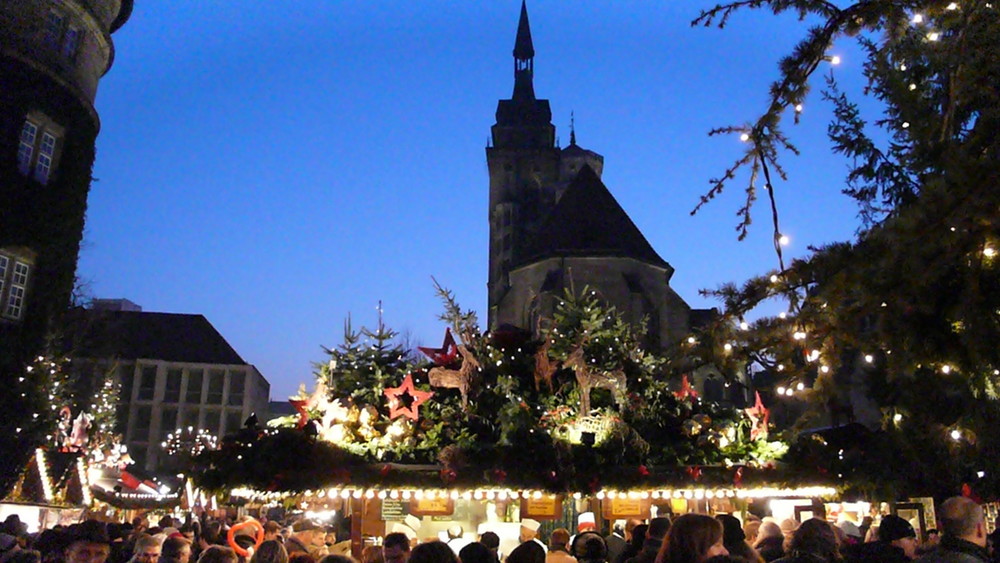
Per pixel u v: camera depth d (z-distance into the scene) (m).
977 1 4.79
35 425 22.52
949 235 4.33
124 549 8.73
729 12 5.56
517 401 10.09
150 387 56.41
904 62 5.54
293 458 8.75
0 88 24.83
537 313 42.97
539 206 72.38
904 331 4.86
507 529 10.85
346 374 10.93
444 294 11.17
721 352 5.24
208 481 8.80
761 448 10.09
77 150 27.67
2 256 24.70
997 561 6.08
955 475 9.07
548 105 77.94
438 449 9.49
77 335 37.44
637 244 45.12
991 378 5.27
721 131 5.78
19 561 5.76
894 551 5.95
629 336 11.97
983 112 4.88
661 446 10.23
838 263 4.71
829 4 5.42
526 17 83.19
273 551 5.21
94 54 29.09
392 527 10.89
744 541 5.34
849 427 10.06
